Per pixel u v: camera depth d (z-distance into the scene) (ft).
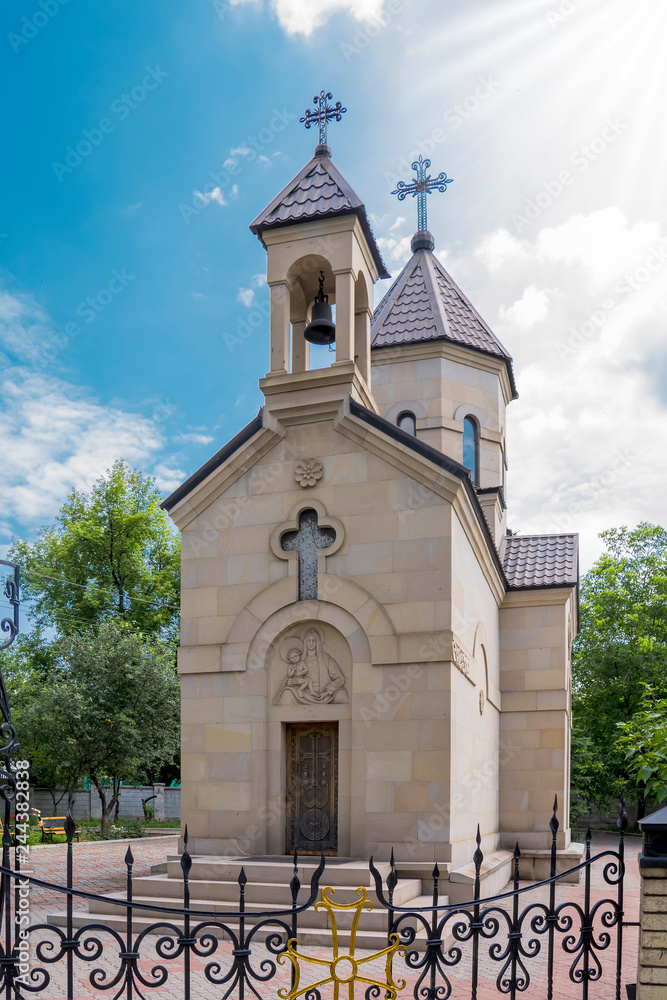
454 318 69.92
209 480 48.37
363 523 45.09
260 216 49.83
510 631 64.75
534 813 61.57
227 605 46.98
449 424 66.74
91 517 127.65
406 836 40.86
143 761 86.79
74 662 87.86
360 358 51.62
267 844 43.80
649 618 118.11
